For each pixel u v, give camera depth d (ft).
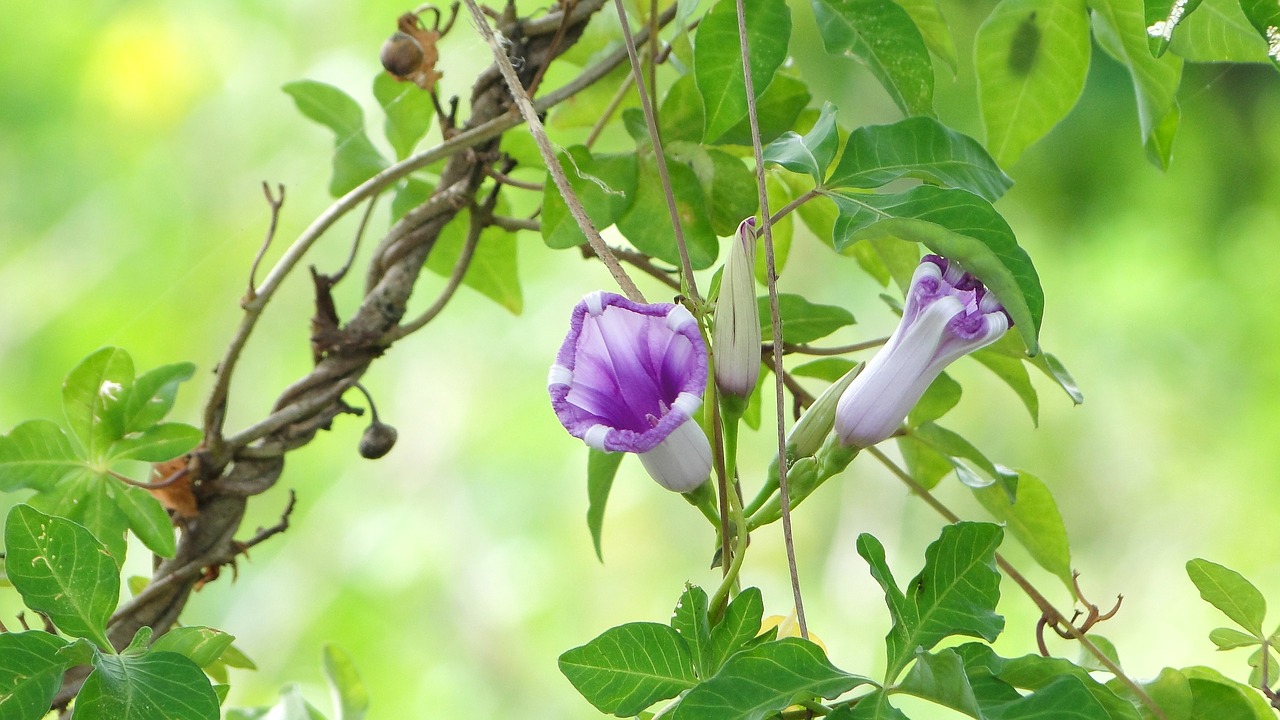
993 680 5.27
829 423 5.39
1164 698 5.50
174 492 5.68
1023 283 5.31
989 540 5.32
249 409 12.31
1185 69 11.64
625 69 5.89
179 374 5.61
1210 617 11.74
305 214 12.21
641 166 5.65
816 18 5.54
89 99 12.39
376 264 5.76
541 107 5.72
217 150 12.17
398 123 5.89
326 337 5.73
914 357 5.34
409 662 12.45
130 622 5.67
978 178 5.42
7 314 12.15
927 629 5.30
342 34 11.61
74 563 5.32
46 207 12.34
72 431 5.57
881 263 5.85
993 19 5.76
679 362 5.28
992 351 5.54
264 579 12.51
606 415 5.29
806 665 5.27
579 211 5.42
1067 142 12.28
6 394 11.97
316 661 12.23
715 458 5.37
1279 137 11.98
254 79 12.00
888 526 12.37
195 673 5.32
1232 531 12.35
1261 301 12.50
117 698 5.29
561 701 12.53
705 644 5.33
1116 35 5.70
